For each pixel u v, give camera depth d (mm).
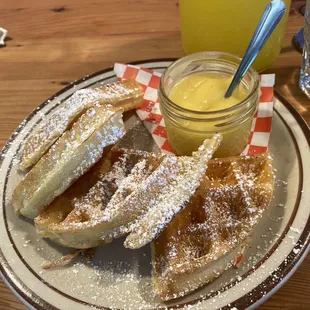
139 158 284
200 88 321
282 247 246
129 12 471
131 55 418
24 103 386
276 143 312
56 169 262
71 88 369
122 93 325
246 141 315
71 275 253
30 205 273
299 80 371
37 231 264
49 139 287
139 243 228
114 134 276
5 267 258
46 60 427
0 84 407
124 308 233
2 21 481
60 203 272
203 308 224
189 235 250
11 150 327
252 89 292
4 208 292
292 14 431
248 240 250
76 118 292
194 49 380
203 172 249
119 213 241
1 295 266
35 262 262
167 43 425
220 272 238
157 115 348
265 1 330
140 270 253
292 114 322
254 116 325
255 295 226
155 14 463
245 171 275
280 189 281
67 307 235
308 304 242
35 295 242
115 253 263
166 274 229
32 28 468
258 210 247
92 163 268
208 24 352
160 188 249
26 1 502
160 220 232
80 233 249
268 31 286
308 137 304
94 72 385
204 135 296
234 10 336
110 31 450
